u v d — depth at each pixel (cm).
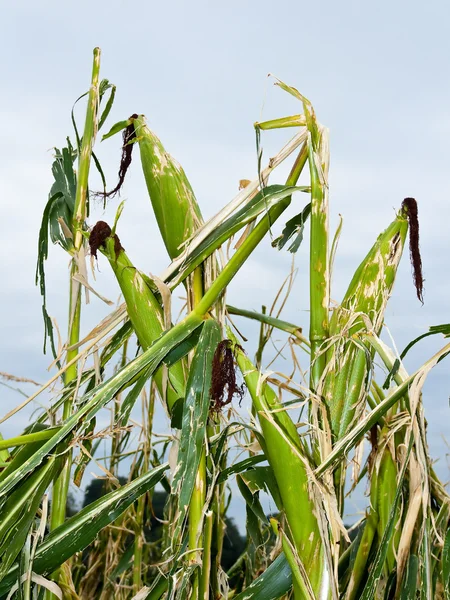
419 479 103
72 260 128
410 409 99
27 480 100
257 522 134
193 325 106
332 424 107
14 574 104
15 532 100
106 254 110
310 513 99
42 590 114
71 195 135
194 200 115
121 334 121
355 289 110
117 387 99
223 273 107
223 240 109
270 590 104
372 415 98
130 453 156
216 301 111
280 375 104
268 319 126
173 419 106
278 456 100
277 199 107
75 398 110
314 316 109
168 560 98
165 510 146
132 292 108
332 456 98
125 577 180
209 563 104
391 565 108
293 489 99
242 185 115
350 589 108
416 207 110
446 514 113
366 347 109
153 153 115
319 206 109
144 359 102
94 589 172
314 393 107
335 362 108
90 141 130
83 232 120
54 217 134
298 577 98
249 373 105
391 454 109
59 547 104
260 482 117
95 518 105
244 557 172
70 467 120
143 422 130
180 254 111
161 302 115
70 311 128
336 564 99
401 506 105
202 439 98
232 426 117
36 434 100
